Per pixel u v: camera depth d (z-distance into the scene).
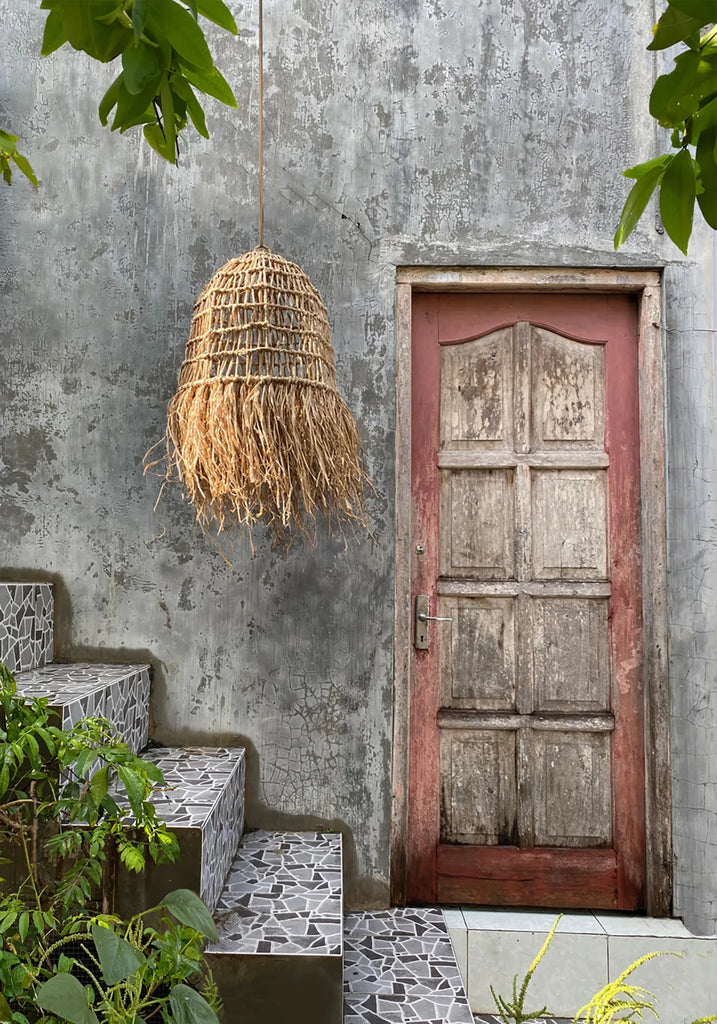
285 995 1.69
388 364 2.61
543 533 2.69
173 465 2.62
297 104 2.67
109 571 2.61
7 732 1.64
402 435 2.62
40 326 2.66
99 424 2.64
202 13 1.10
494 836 2.62
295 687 2.56
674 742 2.51
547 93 2.66
